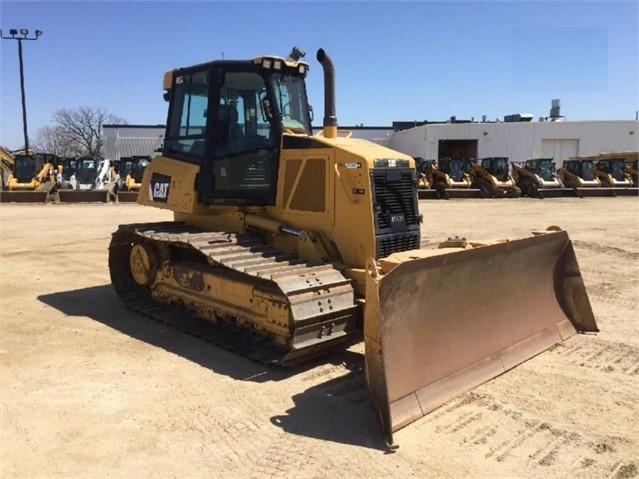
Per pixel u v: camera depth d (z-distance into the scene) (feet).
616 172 104.17
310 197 19.79
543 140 155.74
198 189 22.11
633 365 18.29
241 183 21.39
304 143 19.86
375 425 14.16
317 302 16.69
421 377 15.12
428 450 13.00
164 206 23.50
